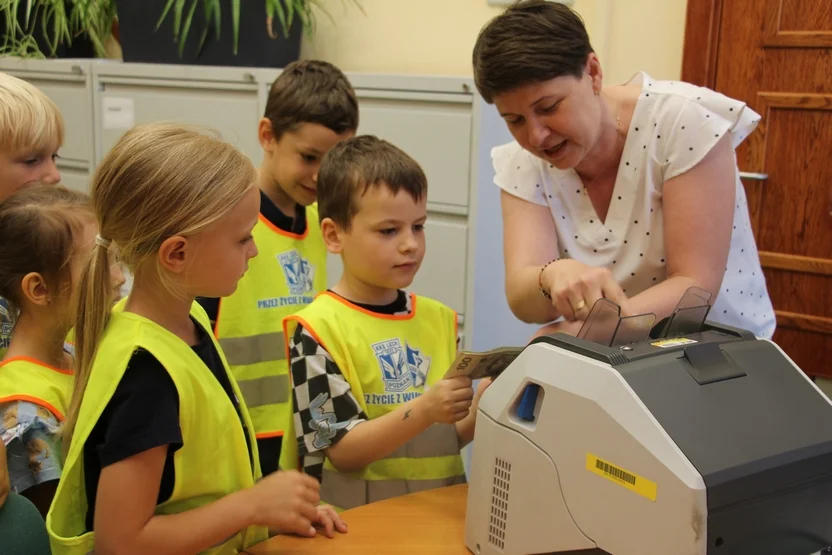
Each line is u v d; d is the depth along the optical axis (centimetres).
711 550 76
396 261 132
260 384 165
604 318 92
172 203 94
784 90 242
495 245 242
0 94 149
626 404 80
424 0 280
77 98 291
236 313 161
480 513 97
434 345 142
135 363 95
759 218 255
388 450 118
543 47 109
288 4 260
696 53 247
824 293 249
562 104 112
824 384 255
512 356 103
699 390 84
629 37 256
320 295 138
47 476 120
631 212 130
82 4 298
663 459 76
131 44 283
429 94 228
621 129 128
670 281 118
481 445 97
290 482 100
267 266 166
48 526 93
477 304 236
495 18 115
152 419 92
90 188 105
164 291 100
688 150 121
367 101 241
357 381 129
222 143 101
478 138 222
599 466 82
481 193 228
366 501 126
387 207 130
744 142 252
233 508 96
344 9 296
